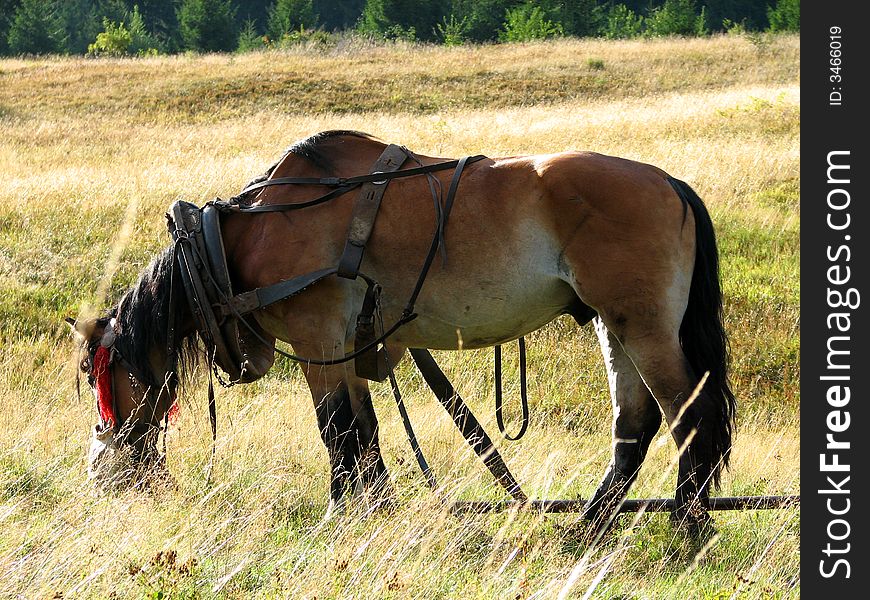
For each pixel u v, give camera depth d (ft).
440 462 35.86
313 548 26.11
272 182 31.55
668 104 153.69
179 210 32.32
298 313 30.68
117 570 23.08
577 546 27.76
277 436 37.68
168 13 531.50
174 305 32.40
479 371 52.16
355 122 148.77
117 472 31.60
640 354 28.53
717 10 464.65
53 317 58.03
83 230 71.72
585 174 28.60
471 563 25.62
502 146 118.42
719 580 25.43
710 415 28.14
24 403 43.24
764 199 87.45
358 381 32.68
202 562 24.30
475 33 394.11
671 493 34.99
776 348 57.26
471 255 29.35
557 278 29.27
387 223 29.91
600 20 385.70
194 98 180.55
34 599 21.54
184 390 34.01
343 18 536.01
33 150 126.41
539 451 38.55
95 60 240.94
